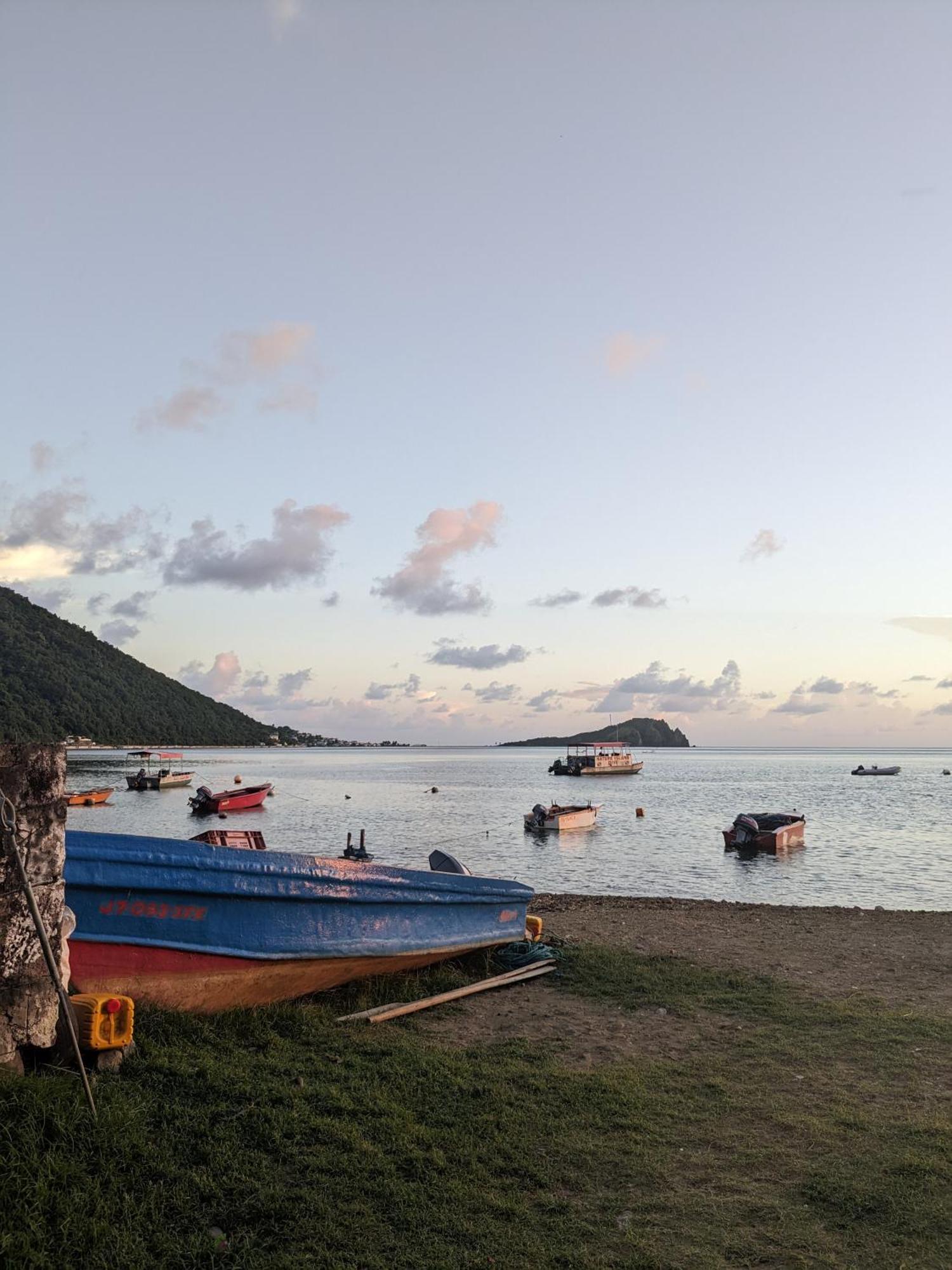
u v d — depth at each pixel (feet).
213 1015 26.37
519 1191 17.25
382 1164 17.58
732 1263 14.99
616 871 97.86
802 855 111.96
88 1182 15.57
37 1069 18.65
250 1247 14.74
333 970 29.78
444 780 360.89
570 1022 29.14
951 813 184.03
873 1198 16.99
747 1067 24.61
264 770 478.59
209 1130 18.24
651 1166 18.42
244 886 26.68
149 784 261.24
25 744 18.37
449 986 33.35
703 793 264.11
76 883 23.66
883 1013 30.04
